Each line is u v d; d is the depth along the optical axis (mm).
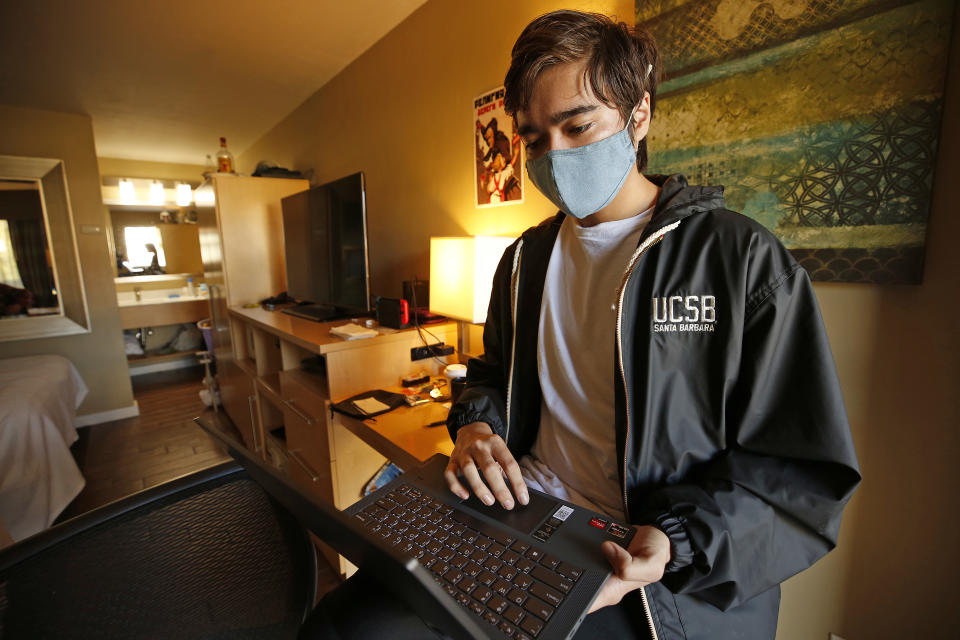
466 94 1727
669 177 690
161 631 293
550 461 795
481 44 1634
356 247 1870
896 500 878
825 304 919
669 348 642
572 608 445
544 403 832
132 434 3137
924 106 747
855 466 542
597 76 614
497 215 1660
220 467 458
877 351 867
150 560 347
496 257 1479
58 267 3178
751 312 597
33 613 284
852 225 837
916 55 745
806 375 574
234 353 2662
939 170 763
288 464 2004
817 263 884
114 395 3428
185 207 4906
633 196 729
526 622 438
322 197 2096
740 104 948
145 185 4688
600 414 715
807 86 858
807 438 564
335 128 2689
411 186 2107
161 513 396
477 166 1717
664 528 532
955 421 799
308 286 2338
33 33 2016
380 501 649
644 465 648
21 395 2037
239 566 364
